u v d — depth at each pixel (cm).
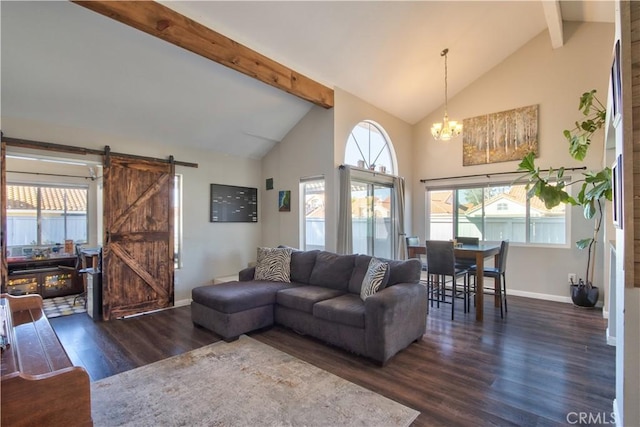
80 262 512
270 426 190
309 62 412
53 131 360
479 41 464
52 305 463
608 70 451
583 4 427
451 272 404
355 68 443
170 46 332
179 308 448
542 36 496
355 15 354
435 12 384
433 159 612
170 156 455
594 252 455
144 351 298
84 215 621
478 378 246
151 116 404
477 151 559
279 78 391
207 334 342
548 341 319
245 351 297
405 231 618
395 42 414
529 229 513
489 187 552
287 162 530
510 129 525
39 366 150
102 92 351
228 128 473
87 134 384
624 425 167
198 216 488
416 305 310
